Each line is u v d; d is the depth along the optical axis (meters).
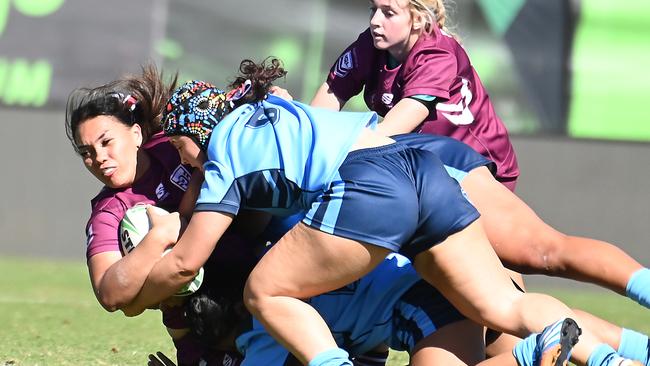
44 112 37.34
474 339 14.00
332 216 12.83
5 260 37.12
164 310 15.27
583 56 36.31
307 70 36.50
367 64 18.12
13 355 18.53
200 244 13.33
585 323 14.52
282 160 13.17
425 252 13.38
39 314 24.83
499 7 36.12
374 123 13.92
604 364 12.72
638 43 36.22
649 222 37.03
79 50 36.94
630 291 14.35
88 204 37.91
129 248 14.37
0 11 36.91
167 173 15.30
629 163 36.78
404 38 17.25
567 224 36.97
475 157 15.35
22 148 37.47
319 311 14.23
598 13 36.19
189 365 15.55
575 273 14.77
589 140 36.69
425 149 15.07
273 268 13.16
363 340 14.68
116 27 36.78
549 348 12.23
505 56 36.22
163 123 14.76
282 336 13.13
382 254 13.02
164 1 36.72
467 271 13.34
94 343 20.33
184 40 36.75
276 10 36.53
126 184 15.14
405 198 12.91
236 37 36.62
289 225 14.70
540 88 36.41
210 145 13.69
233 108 14.30
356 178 12.88
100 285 14.28
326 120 13.52
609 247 14.69
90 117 14.92
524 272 15.20
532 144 36.62
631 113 36.56
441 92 17.06
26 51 37.03
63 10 36.91
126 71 36.72
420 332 14.09
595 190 36.94
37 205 37.81
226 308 14.56
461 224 13.27
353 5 36.38
